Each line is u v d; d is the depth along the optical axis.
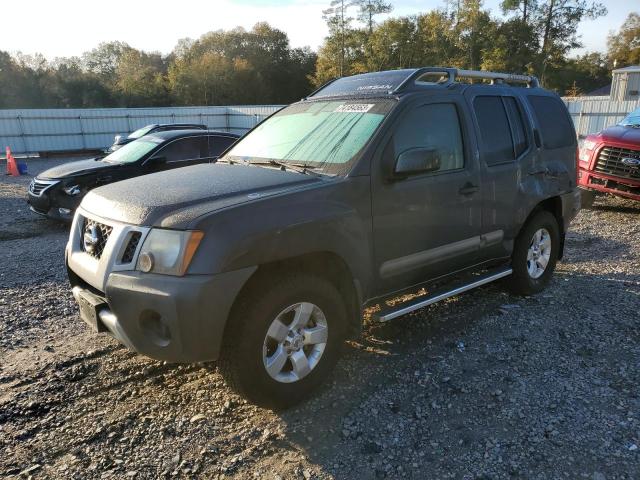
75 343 4.29
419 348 4.09
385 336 4.31
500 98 4.67
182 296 2.76
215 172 3.69
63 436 3.07
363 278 3.52
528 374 3.67
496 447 2.91
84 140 28.66
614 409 3.23
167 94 70.94
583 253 6.71
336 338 3.41
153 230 2.89
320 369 3.36
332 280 3.62
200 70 70.81
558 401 3.33
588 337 4.23
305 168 3.67
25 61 73.06
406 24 55.75
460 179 4.10
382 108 3.81
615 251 6.78
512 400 3.35
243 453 2.91
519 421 3.14
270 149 4.13
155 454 2.91
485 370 3.73
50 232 8.67
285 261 3.25
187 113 31.23
